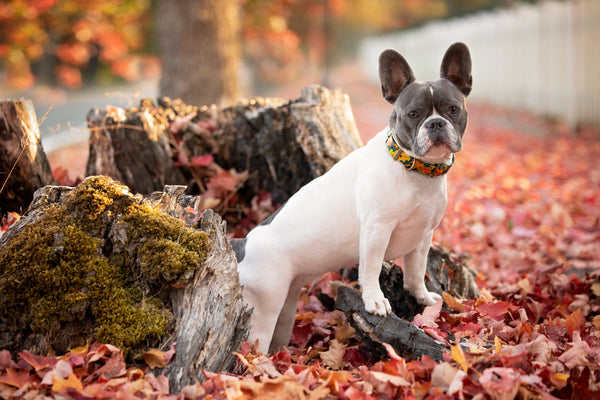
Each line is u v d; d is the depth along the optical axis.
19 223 2.94
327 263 3.33
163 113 4.78
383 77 3.18
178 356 2.65
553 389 2.69
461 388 2.51
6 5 12.02
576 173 8.85
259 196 4.74
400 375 2.67
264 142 4.64
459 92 3.12
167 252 2.79
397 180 3.06
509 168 9.47
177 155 4.64
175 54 8.95
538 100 16.17
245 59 37.66
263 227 3.37
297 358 3.31
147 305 2.78
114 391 2.45
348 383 2.70
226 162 4.80
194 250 2.85
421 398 2.56
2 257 2.77
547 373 2.72
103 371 2.54
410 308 3.60
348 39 55.72
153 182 4.48
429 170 3.03
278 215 3.36
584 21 12.88
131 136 4.40
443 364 2.65
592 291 4.12
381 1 43.81
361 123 16.31
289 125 4.56
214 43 8.95
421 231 3.25
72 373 2.44
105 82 34.28
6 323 2.69
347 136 4.71
